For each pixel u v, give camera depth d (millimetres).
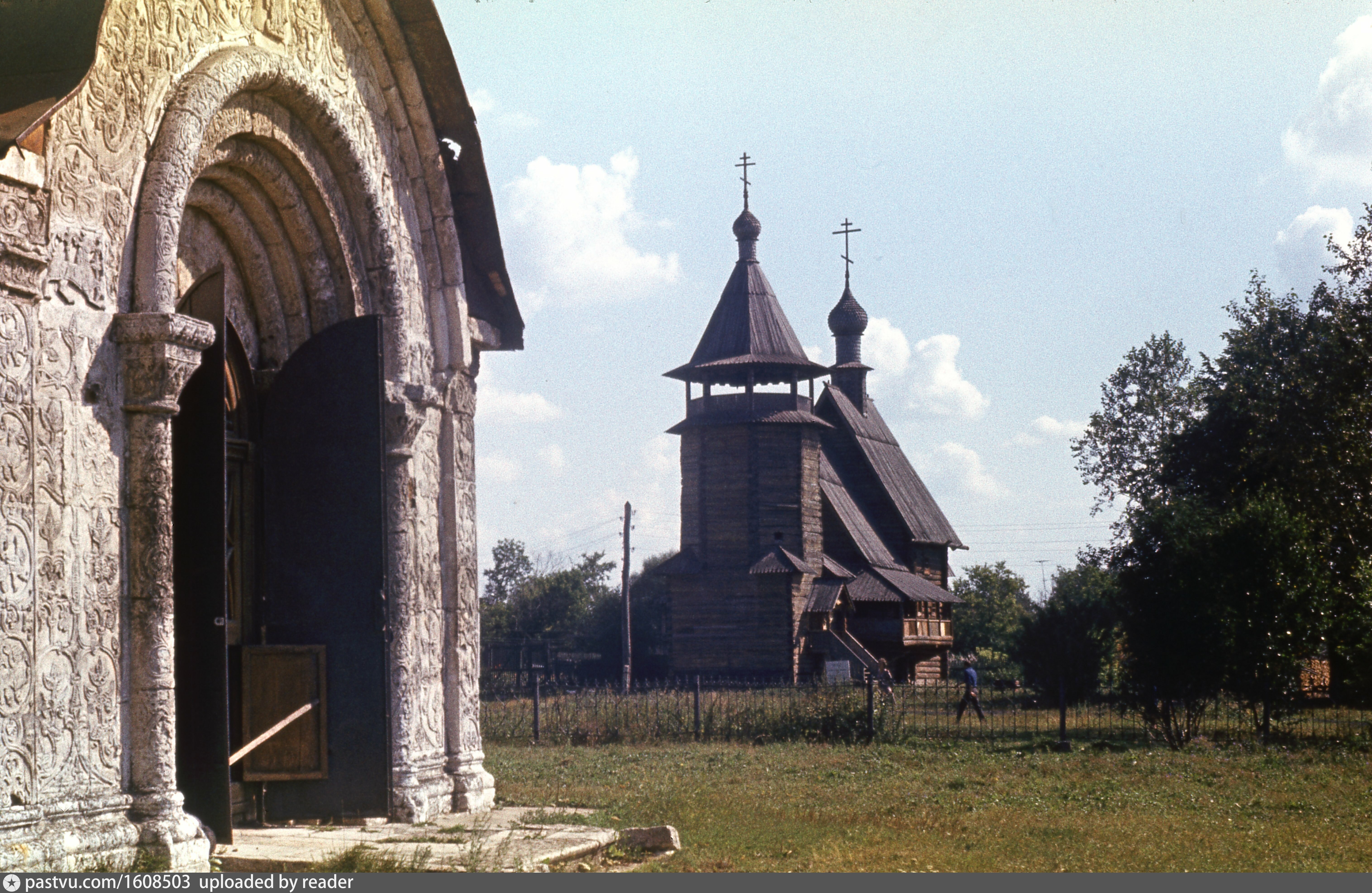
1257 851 10367
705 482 55188
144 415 8422
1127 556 24094
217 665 8812
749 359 55188
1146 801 14273
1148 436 55656
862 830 11500
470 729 12828
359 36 11742
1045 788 15750
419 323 12531
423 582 12203
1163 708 22922
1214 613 22438
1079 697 37656
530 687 47969
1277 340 41125
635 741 24891
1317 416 30547
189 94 8945
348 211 11617
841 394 69938
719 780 17109
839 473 66188
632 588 75625
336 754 10555
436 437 12703
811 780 17203
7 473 7363
